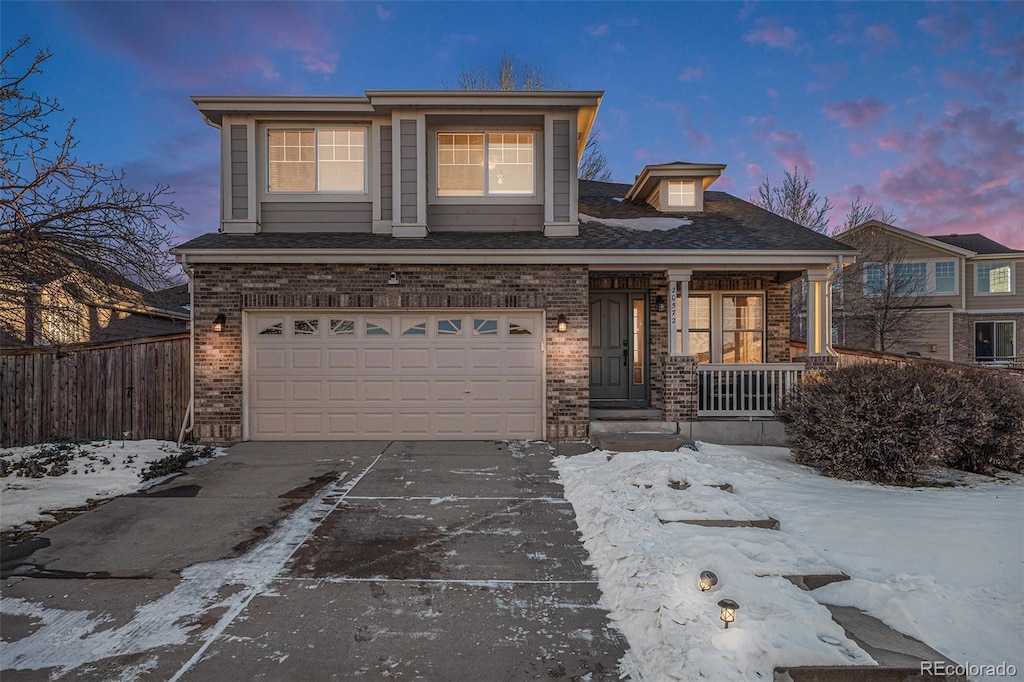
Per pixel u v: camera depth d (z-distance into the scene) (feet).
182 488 21.76
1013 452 23.47
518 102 32.04
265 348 30.27
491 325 30.71
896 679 9.67
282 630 11.58
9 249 22.77
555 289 30.50
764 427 30.71
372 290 30.19
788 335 37.14
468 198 33.81
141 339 29.78
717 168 38.11
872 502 18.89
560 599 12.92
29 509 18.88
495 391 30.71
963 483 22.47
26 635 11.38
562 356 30.42
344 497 20.65
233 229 32.99
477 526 17.65
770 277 37.06
